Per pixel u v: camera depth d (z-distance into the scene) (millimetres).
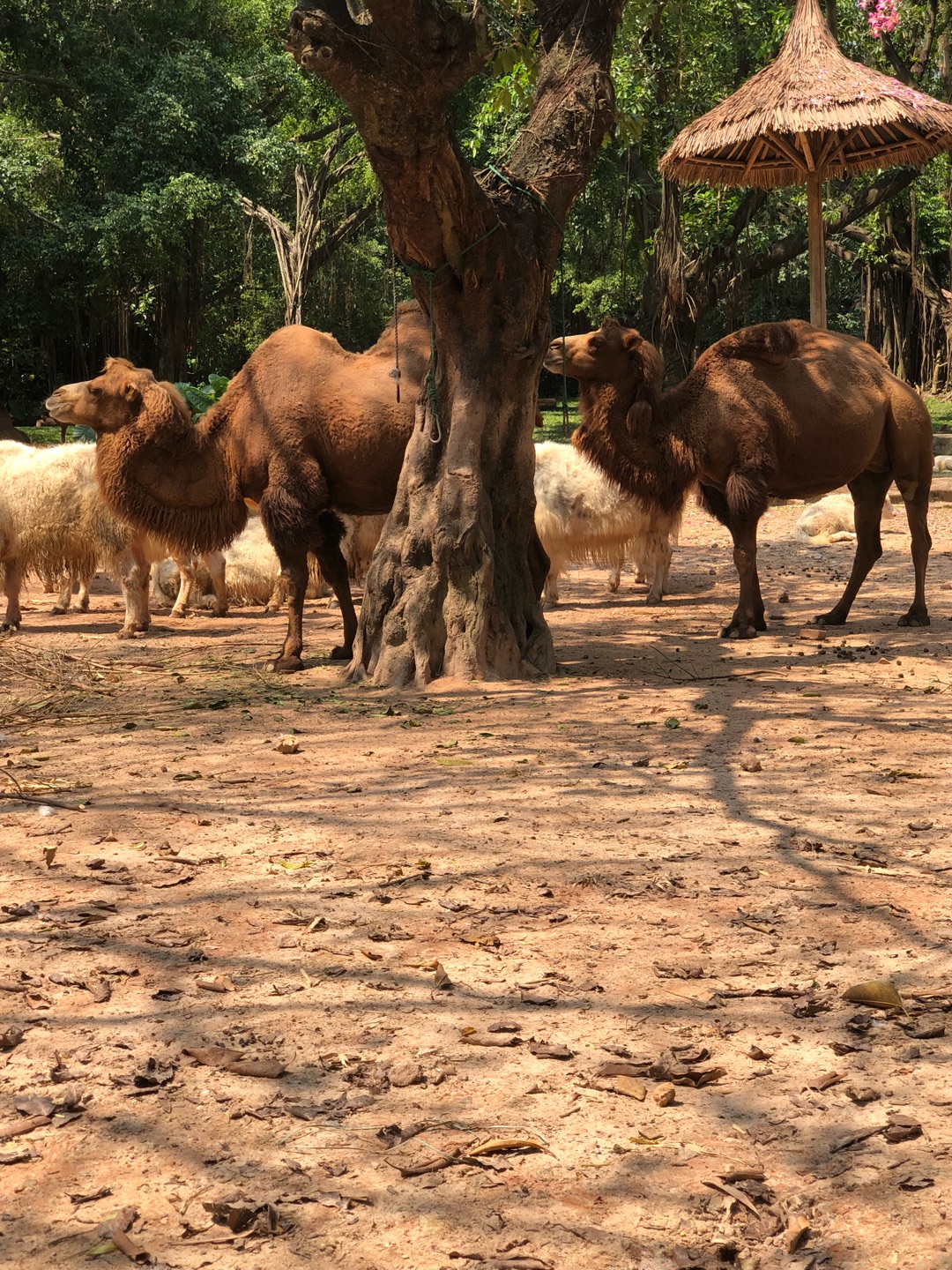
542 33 9273
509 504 8797
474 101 30922
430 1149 2818
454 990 3635
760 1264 2424
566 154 8852
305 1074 3156
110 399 9461
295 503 9117
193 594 13211
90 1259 2453
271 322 39031
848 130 16500
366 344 42531
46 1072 3172
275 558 13289
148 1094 3074
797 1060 3213
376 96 7211
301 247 31969
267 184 33656
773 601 12531
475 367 8516
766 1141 2846
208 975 3740
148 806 5547
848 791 5668
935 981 3668
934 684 8258
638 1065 3150
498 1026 3381
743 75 26891
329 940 4008
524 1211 2598
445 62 7105
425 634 8516
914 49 32438
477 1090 3070
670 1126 2908
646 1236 2512
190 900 4375
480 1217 2576
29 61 32938
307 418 9109
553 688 8281
